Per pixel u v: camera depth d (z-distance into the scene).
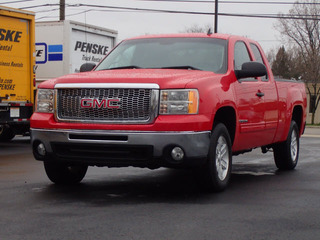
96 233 4.66
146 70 6.89
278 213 5.52
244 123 7.26
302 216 5.39
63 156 6.44
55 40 17.23
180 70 6.91
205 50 7.41
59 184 7.37
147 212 5.52
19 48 14.07
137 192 6.77
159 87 6.09
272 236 4.60
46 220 5.14
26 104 14.24
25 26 14.23
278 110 8.52
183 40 7.70
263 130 7.96
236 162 10.61
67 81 6.49
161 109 6.08
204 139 6.16
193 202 6.07
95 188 7.07
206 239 4.48
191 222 5.08
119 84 6.17
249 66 7.10
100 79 6.32
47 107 6.59
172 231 4.73
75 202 6.05
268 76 8.40
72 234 4.62
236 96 7.00
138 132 6.02
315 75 43.72
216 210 5.63
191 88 6.12
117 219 5.18
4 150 12.83
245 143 7.51
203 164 6.31
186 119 6.02
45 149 6.54
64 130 6.32
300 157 11.47
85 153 6.34
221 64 7.18
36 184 7.39
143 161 6.10
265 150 9.38
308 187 7.26
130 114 6.14
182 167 6.19
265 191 6.89
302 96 9.78
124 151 6.15
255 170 9.30
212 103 6.32
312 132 23.95
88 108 6.28
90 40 18.20
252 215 5.41
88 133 6.19
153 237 4.54
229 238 4.52
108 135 6.12
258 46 8.65
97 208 5.71
